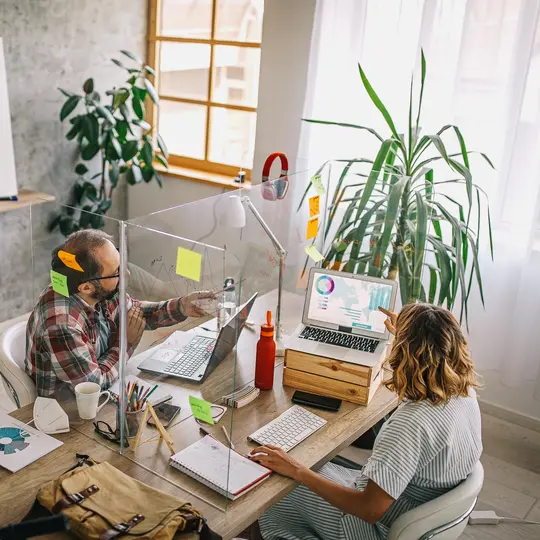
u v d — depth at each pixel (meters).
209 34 4.32
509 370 3.38
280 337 2.62
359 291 2.42
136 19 4.46
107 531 1.51
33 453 1.92
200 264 1.75
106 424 2.01
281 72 3.73
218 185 4.31
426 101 3.28
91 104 3.95
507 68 3.08
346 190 2.89
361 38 3.40
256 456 1.95
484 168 3.23
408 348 1.82
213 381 1.83
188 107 4.55
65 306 2.02
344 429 2.17
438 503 1.81
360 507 1.79
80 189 4.27
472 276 3.14
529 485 3.07
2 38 3.73
